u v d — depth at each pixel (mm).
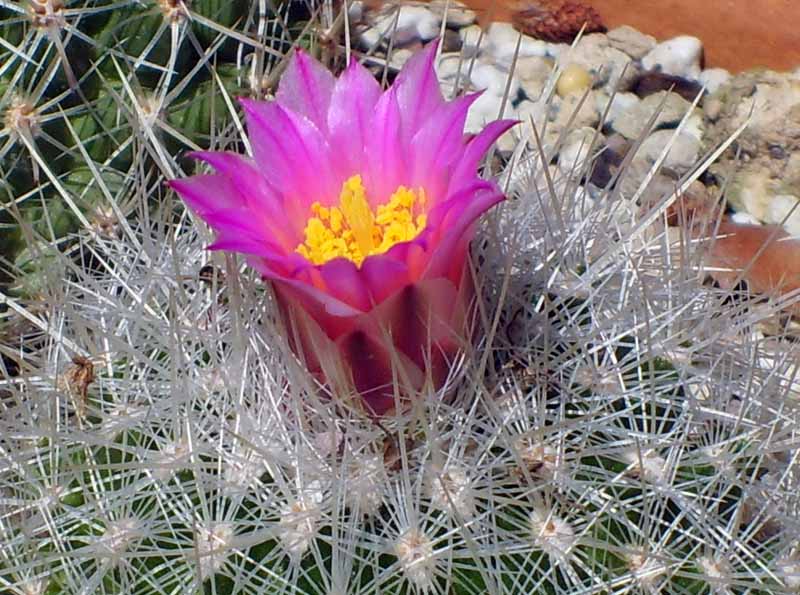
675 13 295
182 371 149
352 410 143
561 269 164
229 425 150
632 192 255
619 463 150
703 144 261
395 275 136
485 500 145
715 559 147
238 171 139
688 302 167
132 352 156
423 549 139
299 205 143
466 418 146
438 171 140
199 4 198
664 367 160
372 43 288
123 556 143
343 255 140
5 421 160
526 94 280
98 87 191
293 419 148
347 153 145
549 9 296
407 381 139
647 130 181
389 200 144
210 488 146
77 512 148
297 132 144
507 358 153
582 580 143
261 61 203
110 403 156
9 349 168
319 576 141
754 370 167
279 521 144
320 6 222
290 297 138
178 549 144
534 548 141
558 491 145
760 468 159
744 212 254
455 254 139
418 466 145
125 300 170
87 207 187
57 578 148
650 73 284
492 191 133
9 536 154
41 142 187
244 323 152
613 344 159
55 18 180
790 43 287
